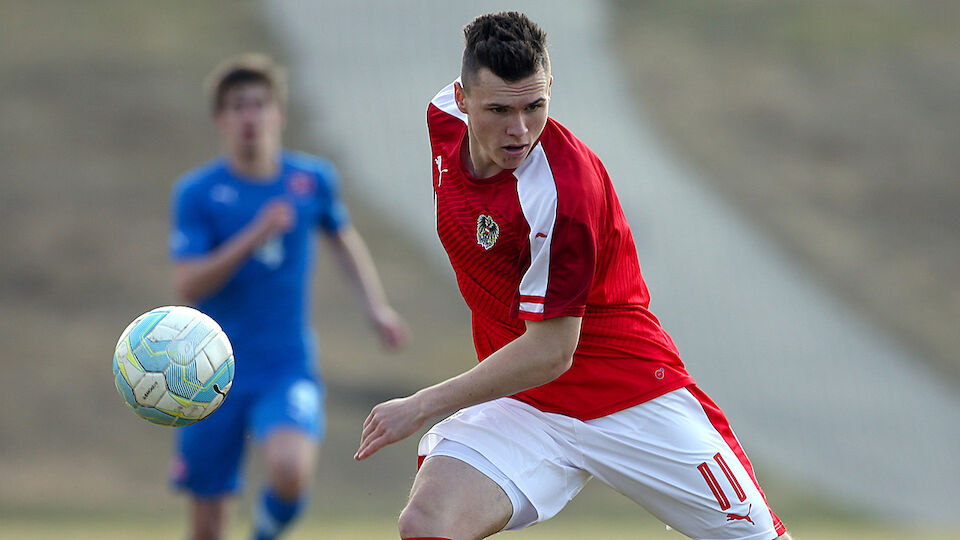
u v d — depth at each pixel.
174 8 120.44
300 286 26.34
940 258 96.69
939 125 113.62
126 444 66.62
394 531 39.50
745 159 107.75
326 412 66.44
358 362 72.62
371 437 13.80
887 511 63.81
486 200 14.38
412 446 64.56
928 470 69.88
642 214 97.31
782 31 128.38
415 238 91.00
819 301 89.31
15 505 57.44
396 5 125.38
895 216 101.75
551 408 15.32
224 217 26.62
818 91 118.19
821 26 129.25
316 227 27.59
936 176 106.44
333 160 100.69
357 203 94.94
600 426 15.26
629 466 15.32
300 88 110.25
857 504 64.38
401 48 118.94
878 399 78.25
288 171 27.17
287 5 123.75
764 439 72.50
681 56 122.94
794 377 80.44
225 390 14.99
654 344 15.51
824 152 109.62
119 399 70.81
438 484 14.52
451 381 13.92
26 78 103.94
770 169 106.75
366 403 67.94
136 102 102.44
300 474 24.33
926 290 92.62
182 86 105.88
